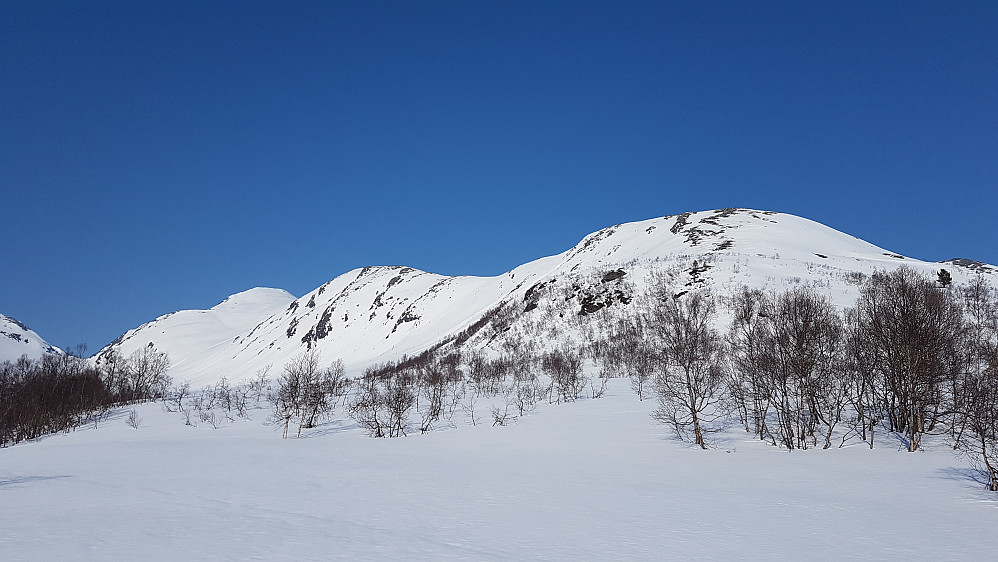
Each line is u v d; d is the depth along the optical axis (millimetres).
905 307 34750
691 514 20125
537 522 19094
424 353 152375
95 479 29094
